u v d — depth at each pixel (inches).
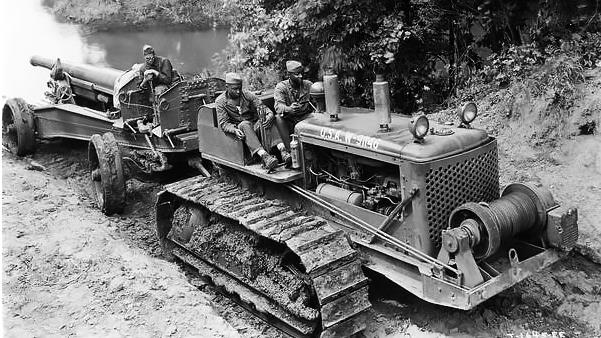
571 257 305.6
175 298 281.3
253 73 510.9
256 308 278.7
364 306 252.1
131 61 714.8
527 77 404.2
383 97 261.9
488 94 430.0
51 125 466.9
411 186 247.8
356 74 468.1
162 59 400.5
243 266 285.0
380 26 444.8
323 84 298.4
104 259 310.8
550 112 377.1
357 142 264.2
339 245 254.5
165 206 342.3
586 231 309.7
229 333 259.3
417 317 271.3
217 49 732.0
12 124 476.4
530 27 435.5
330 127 277.7
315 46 467.5
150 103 406.6
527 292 282.0
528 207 250.8
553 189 342.3
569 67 384.5
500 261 254.4
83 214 375.9
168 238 338.6
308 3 435.2
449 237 233.6
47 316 266.8
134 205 407.2
